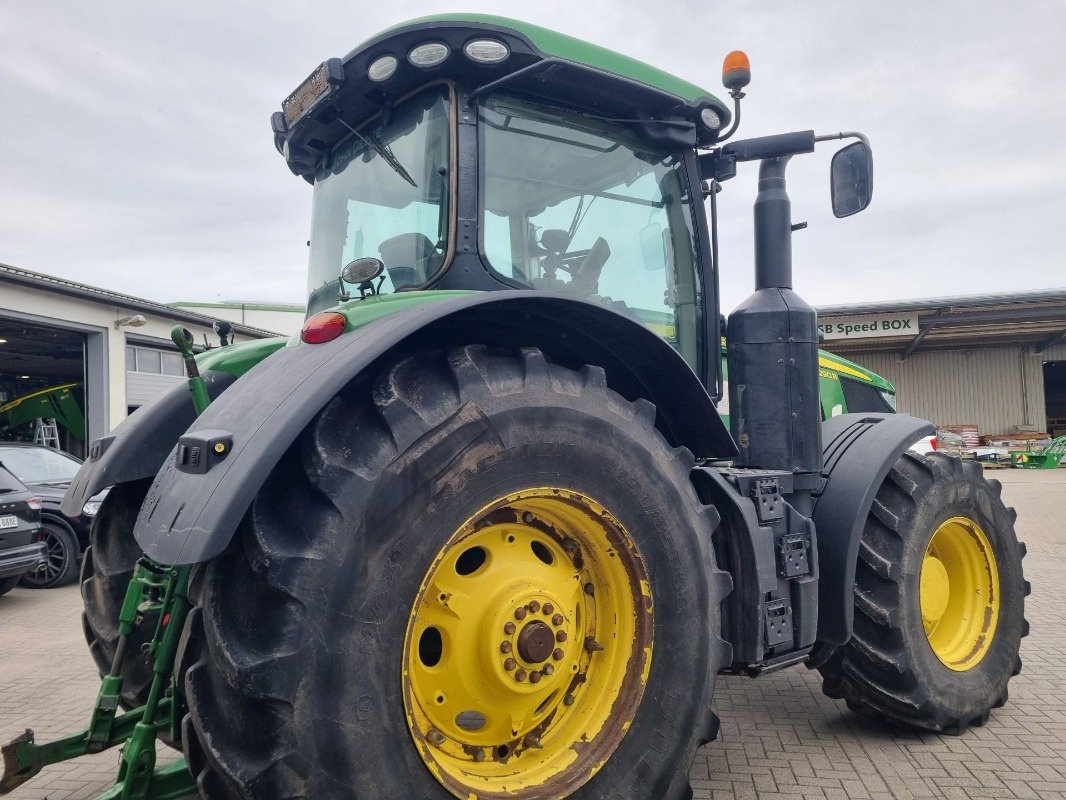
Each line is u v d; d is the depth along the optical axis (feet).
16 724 12.35
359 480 5.86
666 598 7.58
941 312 78.48
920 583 10.63
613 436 7.32
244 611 5.59
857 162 10.03
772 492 9.19
